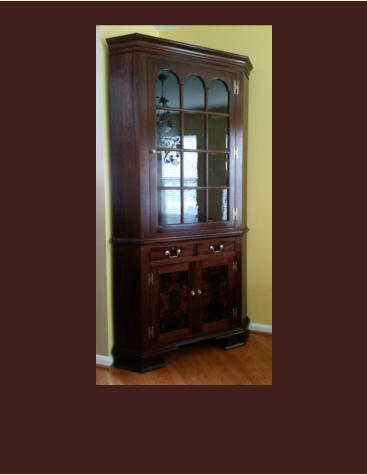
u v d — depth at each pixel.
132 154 2.41
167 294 2.60
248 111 2.99
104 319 2.58
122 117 2.41
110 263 2.58
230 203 2.74
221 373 2.52
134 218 2.45
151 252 2.49
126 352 2.56
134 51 2.33
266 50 2.89
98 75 2.38
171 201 2.53
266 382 2.39
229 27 2.97
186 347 2.93
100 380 2.42
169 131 2.49
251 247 3.12
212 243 2.71
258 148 3.00
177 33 3.11
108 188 2.51
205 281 2.73
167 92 2.46
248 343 3.00
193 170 2.59
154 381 2.41
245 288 3.08
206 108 2.57
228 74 2.63
